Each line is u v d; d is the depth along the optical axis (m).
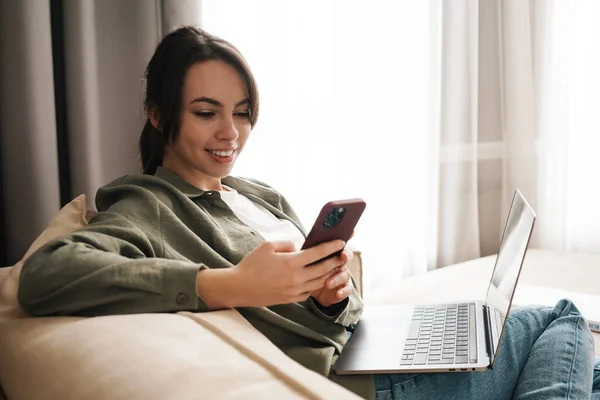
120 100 1.80
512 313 1.33
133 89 1.79
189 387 0.66
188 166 1.26
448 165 2.68
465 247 2.75
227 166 1.23
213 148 1.20
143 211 1.07
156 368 0.71
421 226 2.62
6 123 1.58
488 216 2.88
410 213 2.58
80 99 1.67
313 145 2.29
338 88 2.32
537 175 2.86
